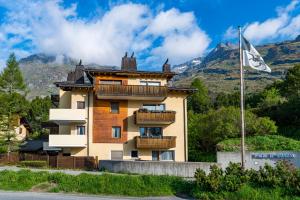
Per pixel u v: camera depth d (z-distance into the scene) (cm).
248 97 10356
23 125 7619
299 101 6106
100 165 3956
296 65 8612
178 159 4762
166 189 2655
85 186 2719
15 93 5600
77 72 5100
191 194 2572
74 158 4269
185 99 4916
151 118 4666
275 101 7112
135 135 4769
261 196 2336
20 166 4381
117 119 4775
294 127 5609
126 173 3478
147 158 4709
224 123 4872
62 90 4850
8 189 2694
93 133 4709
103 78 4747
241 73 2698
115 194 2634
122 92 4634
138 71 4750
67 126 4828
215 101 11044
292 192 2342
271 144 4253
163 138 4650
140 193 2622
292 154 3494
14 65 5909
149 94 4675
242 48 2730
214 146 5044
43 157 4484
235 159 3603
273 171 2505
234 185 2420
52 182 2808
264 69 2716
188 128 5512
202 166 3353
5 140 5456
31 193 2573
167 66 5050
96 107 4762
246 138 4469
